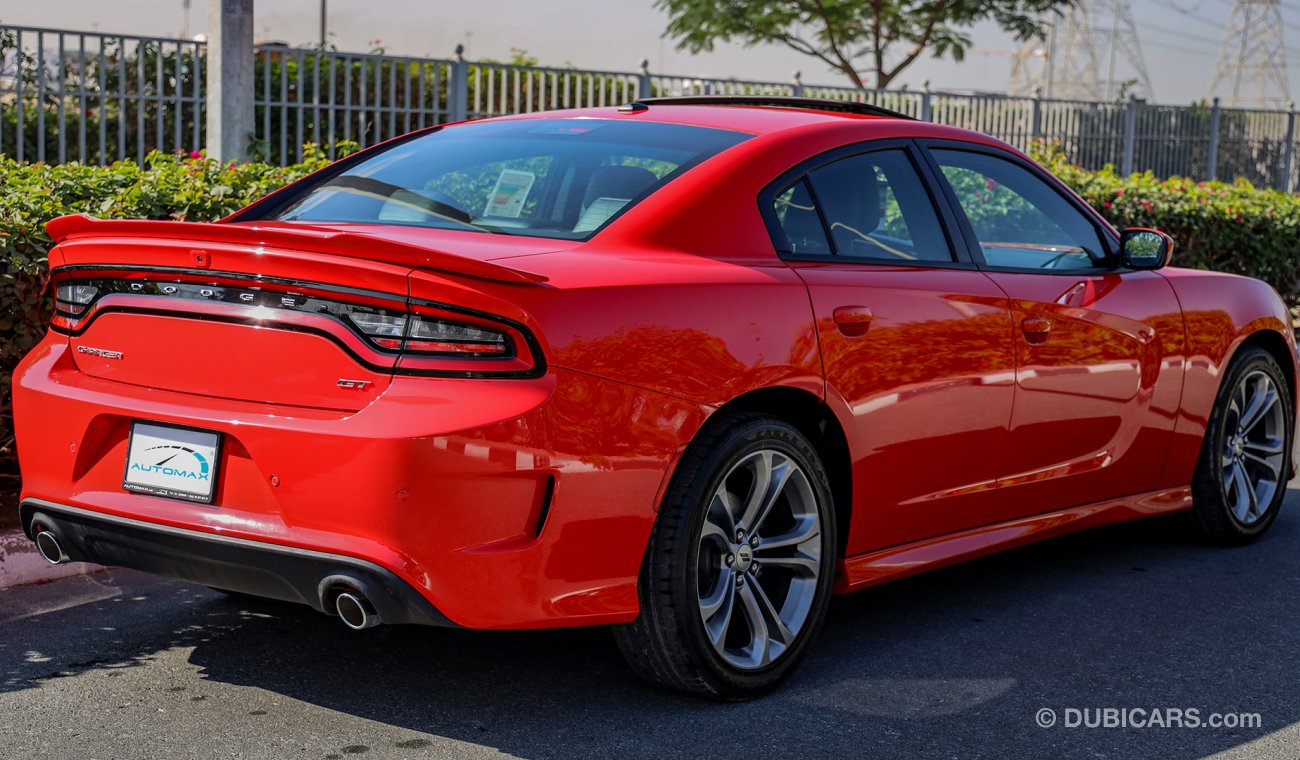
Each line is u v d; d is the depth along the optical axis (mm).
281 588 3258
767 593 3934
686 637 3529
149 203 5859
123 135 10219
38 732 3420
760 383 3578
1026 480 4543
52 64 9875
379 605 3104
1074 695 3873
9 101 9766
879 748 3453
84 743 3357
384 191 4086
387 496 3049
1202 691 3938
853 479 3924
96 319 3486
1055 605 4719
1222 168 20562
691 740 3461
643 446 3344
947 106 16844
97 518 3412
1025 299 4422
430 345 3111
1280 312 5672
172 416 3285
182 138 10695
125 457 3400
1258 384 5594
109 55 10109
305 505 3135
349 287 3135
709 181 3803
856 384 3850
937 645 4266
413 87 12234
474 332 3115
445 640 4160
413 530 3062
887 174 4281
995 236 4551
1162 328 5008
